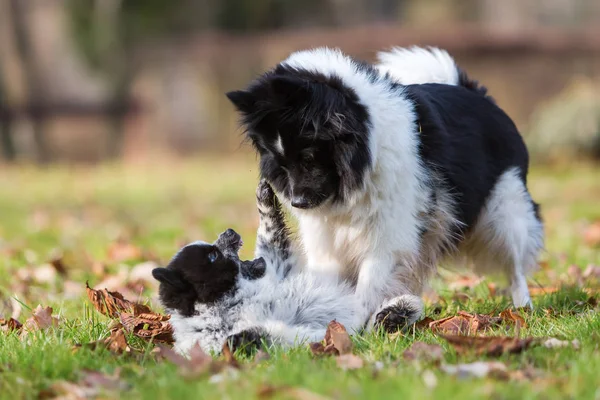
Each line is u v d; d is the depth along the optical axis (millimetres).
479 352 6160
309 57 7676
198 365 6062
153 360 6508
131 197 25000
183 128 45188
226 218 18953
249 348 6609
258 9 49812
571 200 20953
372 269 7645
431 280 8734
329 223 7766
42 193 26312
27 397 5703
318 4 52219
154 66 47094
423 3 58062
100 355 6617
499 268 9000
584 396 5188
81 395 5676
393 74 8859
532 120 32844
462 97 8648
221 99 43125
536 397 5102
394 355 6324
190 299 6984
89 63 47719
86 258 12945
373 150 7281
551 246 13617
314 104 7086
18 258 13133
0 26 45812
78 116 44656
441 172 7867
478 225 8734
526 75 37219
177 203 23203
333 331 6559
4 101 42875
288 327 6859
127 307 8125
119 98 46062
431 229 7906
